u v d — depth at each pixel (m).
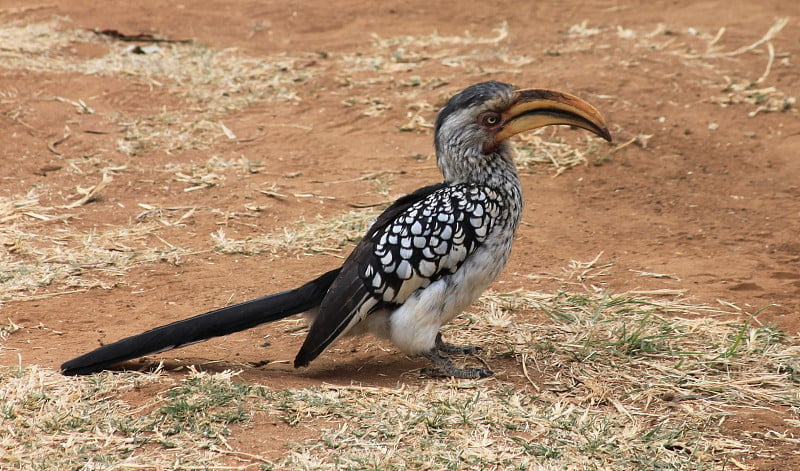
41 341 9.50
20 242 12.21
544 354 9.16
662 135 16.19
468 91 8.76
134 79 18.84
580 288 10.95
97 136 16.19
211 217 13.35
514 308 10.33
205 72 19.45
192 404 7.70
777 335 9.54
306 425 7.53
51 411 7.63
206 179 14.63
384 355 9.42
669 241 12.56
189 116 17.20
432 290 8.45
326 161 15.47
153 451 7.09
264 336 9.95
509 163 8.87
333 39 21.78
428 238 8.37
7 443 7.14
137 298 10.79
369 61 19.97
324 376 8.80
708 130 16.36
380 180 14.65
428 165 15.24
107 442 7.18
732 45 20.25
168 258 11.91
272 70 19.56
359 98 18.00
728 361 8.94
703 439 7.53
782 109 17.03
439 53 20.31
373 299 8.46
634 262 11.78
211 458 6.99
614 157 15.47
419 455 7.07
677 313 10.25
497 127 8.67
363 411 7.76
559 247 12.28
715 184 14.57
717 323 9.88
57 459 6.91
